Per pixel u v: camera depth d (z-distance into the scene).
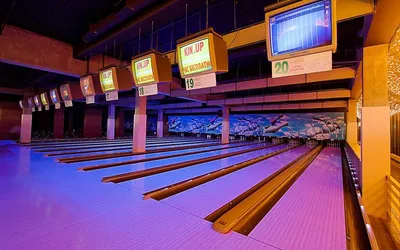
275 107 10.05
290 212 2.20
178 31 3.72
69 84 5.30
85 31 3.81
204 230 1.71
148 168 4.19
